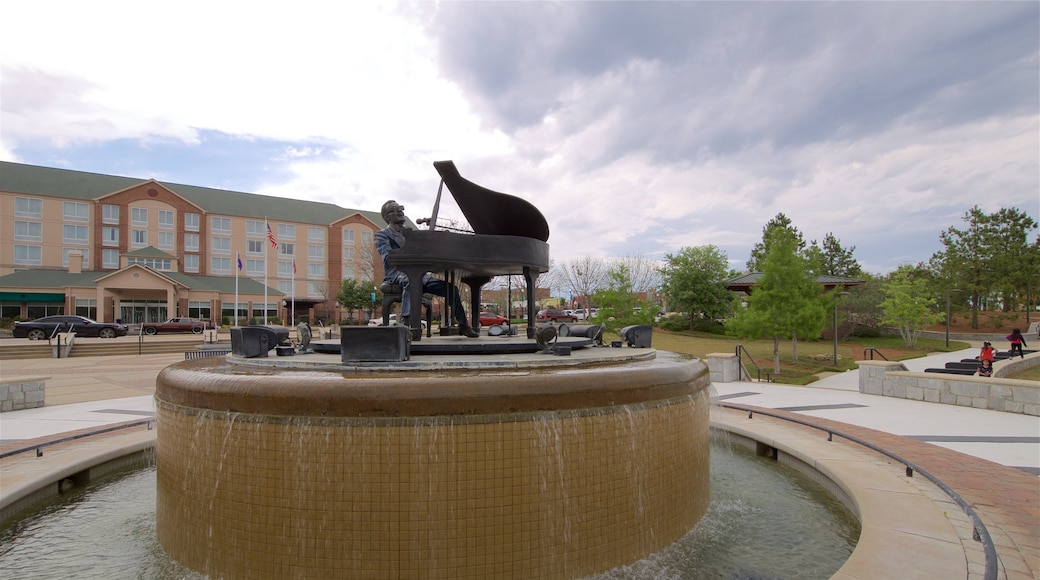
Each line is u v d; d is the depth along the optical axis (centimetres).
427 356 545
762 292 2061
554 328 559
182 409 449
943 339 3684
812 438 806
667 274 4100
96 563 473
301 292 6638
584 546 422
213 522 421
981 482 625
